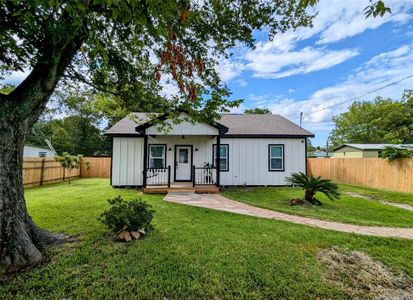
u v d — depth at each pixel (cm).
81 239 399
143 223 418
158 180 1106
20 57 369
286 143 1194
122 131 1105
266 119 1394
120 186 1091
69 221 504
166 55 272
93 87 464
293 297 258
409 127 2208
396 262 351
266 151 1184
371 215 653
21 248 307
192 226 482
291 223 525
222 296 256
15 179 317
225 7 390
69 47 338
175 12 240
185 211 618
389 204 827
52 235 396
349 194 1007
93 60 404
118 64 425
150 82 456
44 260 321
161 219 533
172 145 1142
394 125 2355
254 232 453
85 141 2706
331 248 391
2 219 299
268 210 659
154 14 224
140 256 336
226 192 995
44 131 2297
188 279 281
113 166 1093
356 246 403
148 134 960
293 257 348
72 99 923
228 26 412
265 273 299
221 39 425
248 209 664
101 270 296
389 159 1131
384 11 200
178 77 299
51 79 316
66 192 931
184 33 349
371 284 294
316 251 375
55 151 2308
